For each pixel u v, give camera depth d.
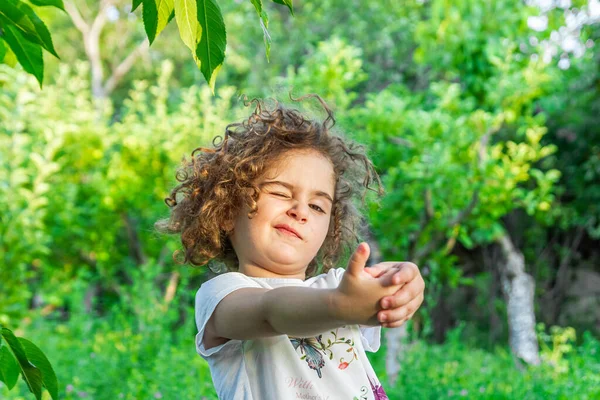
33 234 7.79
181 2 1.55
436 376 6.06
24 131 9.58
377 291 1.38
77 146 9.55
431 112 8.09
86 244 9.71
